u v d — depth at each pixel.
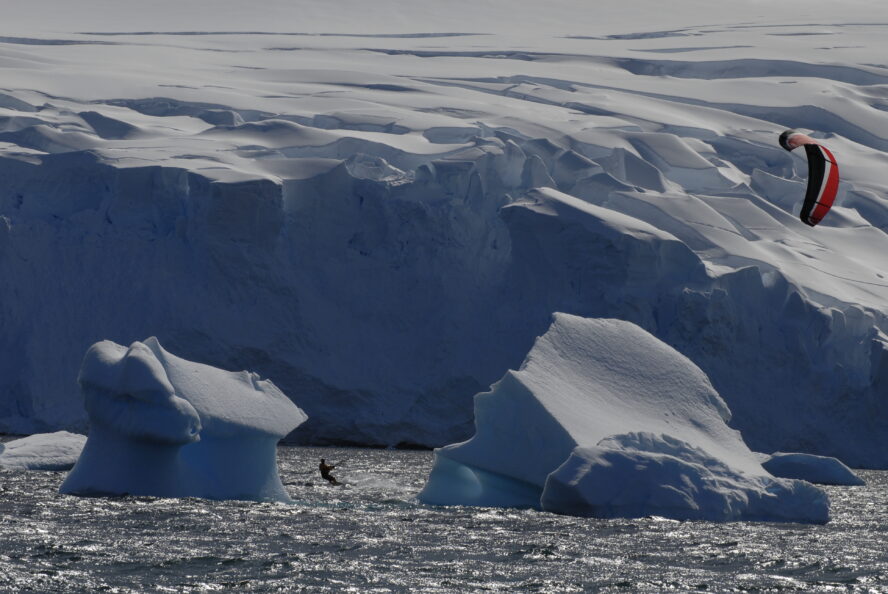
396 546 83.44
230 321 176.88
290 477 128.88
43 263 176.75
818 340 185.00
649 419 103.00
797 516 100.88
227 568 74.69
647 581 74.81
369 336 182.25
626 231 181.38
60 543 80.12
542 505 97.50
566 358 103.50
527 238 184.62
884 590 74.44
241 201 178.88
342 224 189.50
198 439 94.50
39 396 169.88
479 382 180.50
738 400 180.00
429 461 157.00
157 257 178.88
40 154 191.75
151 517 89.56
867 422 182.25
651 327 180.62
